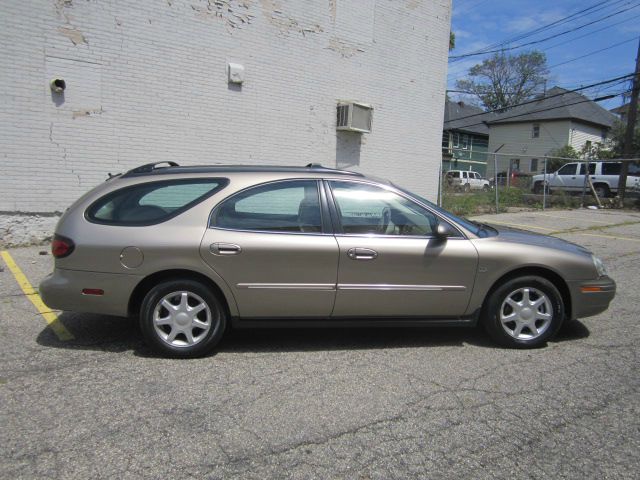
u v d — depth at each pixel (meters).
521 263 4.38
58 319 5.05
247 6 10.08
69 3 8.25
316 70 11.23
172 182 4.26
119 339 4.55
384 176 12.84
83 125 8.58
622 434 3.14
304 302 4.21
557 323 4.49
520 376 3.94
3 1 7.75
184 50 9.42
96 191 4.28
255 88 10.38
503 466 2.80
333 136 11.71
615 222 14.42
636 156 27.50
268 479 2.64
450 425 3.21
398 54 12.65
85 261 4.06
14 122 8.02
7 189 8.09
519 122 41.88
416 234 4.36
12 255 7.71
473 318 4.45
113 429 3.07
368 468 2.76
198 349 4.13
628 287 6.85
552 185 23.70
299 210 4.28
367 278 4.23
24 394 3.48
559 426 3.22
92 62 8.55
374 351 4.42
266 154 10.69
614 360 4.29
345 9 11.55
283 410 3.35
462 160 45.34
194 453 2.85
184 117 9.56
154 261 4.03
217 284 4.09
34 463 2.72
